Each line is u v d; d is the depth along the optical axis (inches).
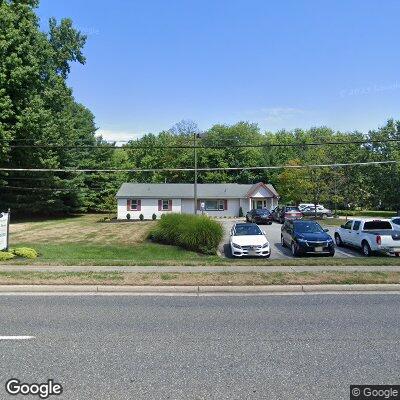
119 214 1902.1
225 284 409.1
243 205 2007.9
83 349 231.0
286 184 2075.5
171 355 221.5
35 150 1460.4
